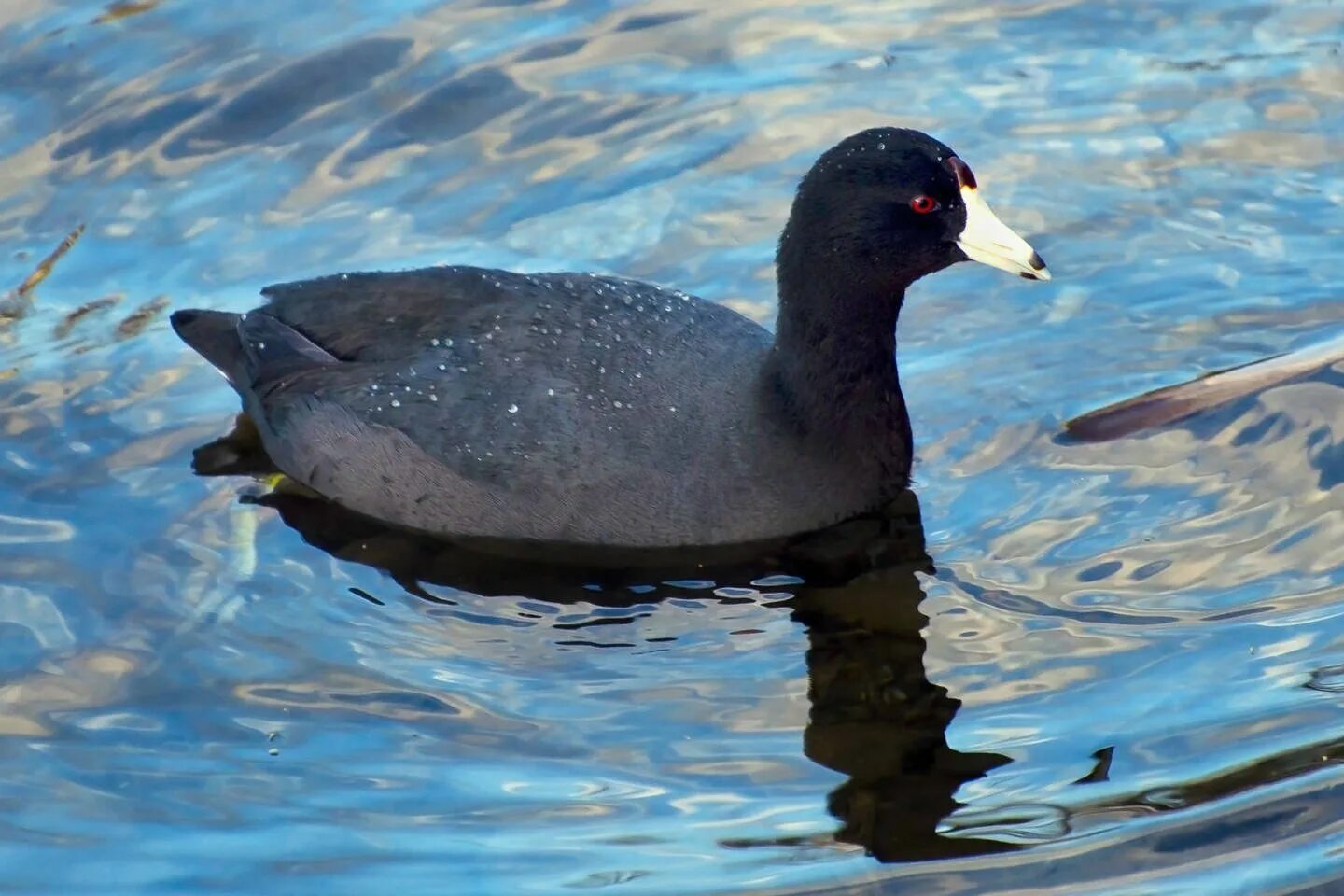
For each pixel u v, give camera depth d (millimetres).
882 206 11875
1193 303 14219
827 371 12125
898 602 11500
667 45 17500
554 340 12500
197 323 13750
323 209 15594
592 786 10016
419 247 15125
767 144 16219
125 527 12516
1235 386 13195
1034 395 13445
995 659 10867
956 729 10289
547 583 12008
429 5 17875
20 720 10711
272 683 11000
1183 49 17156
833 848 9406
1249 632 10852
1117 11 17781
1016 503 12359
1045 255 14891
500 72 17062
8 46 17188
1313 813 9352
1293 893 8859
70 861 9547
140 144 16219
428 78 16969
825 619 11422
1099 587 11438
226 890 9289
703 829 9633
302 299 13406
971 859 9266
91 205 15633
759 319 14258
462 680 11008
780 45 17500
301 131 16406
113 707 10812
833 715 10508
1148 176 15625
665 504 12062
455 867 9406
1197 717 10164
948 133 16203
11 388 13867
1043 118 16375
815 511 12234
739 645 11242
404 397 12562
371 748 10391
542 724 10570
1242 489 12234
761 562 12070
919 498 12516
